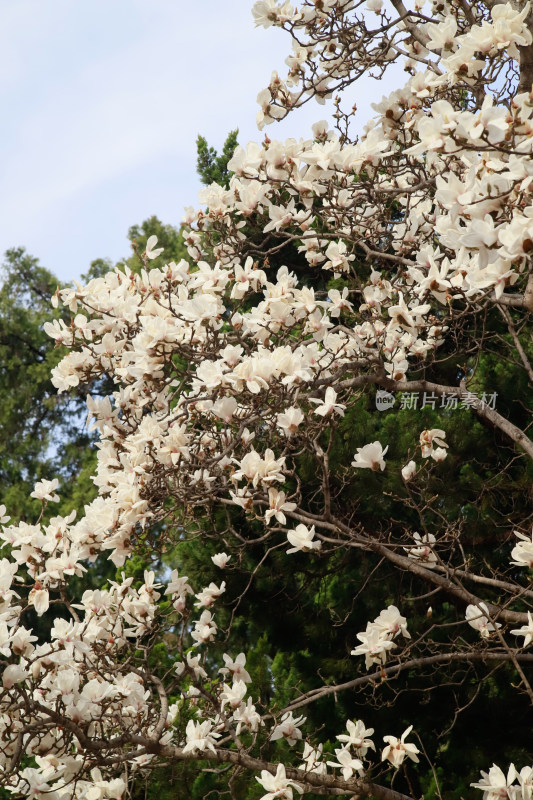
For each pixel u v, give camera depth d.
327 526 4.77
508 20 3.23
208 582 6.33
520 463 6.11
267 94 4.84
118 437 4.42
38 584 3.83
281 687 5.95
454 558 5.87
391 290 5.02
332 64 5.23
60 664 3.68
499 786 3.49
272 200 5.28
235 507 5.98
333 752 5.39
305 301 4.29
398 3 4.79
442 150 2.98
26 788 3.57
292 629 6.39
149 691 4.45
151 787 5.34
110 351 4.57
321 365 4.80
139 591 4.50
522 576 6.01
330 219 5.41
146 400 4.50
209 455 4.53
